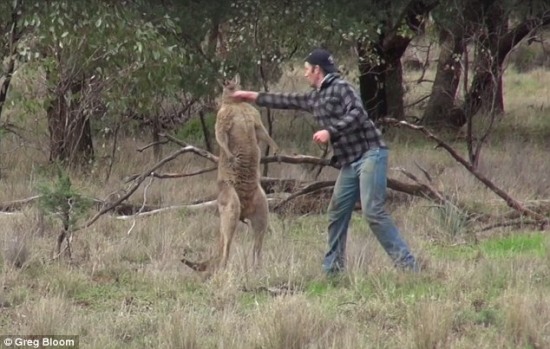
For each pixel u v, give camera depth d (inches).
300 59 2052.2
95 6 1669.5
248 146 1168.2
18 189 1711.4
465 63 2014.0
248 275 1108.5
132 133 2374.5
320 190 1573.6
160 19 1830.7
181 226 1417.3
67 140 1919.3
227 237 1159.6
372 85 2738.7
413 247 1268.5
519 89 3986.2
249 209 1181.1
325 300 1010.1
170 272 1142.3
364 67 2541.8
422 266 1143.0
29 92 1753.2
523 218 1469.0
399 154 2223.2
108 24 1664.6
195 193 1691.7
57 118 1941.4
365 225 1448.1
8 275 1092.5
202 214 1515.7
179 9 1929.1
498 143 2480.3
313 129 2578.7
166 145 2273.6
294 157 1418.6
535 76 4313.5
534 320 900.6
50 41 1665.8
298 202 1571.1
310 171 1827.0
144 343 873.5
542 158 2128.4
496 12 2564.0
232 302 1015.0
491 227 1437.0
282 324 858.8
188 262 1141.1
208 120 2500.0
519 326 892.6
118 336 898.7
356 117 1090.7
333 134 1090.7
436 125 2819.9
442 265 1155.9
